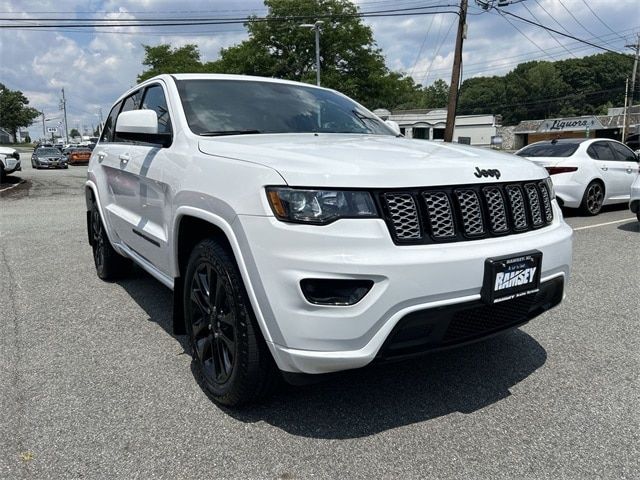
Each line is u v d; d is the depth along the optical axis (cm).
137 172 370
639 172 781
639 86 5453
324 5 3928
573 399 286
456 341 250
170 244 313
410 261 225
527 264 259
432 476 221
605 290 490
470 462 231
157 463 229
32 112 11169
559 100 10362
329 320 221
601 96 10106
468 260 238
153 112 321
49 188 1811
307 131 357
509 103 10750
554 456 235
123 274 521
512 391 295
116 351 349
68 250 681
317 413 271
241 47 4106
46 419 263
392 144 307
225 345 270
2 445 240
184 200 288
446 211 244
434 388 298
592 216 973
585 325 400
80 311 430
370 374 316
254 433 252
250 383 254
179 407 276
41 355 342
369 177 228
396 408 276
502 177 267
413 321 231
